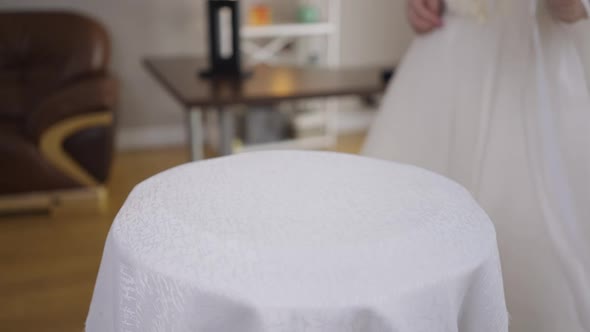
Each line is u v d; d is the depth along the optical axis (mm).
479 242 795
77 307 1820
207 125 3420
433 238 780
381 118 1475
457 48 1281
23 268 2041
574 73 1080
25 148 2381
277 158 1055
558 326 1095
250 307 666
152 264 723
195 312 694
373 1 3660
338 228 786
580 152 1080
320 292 682
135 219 822
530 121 1113
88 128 2426
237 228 779
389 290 693
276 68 2309
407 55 1446
